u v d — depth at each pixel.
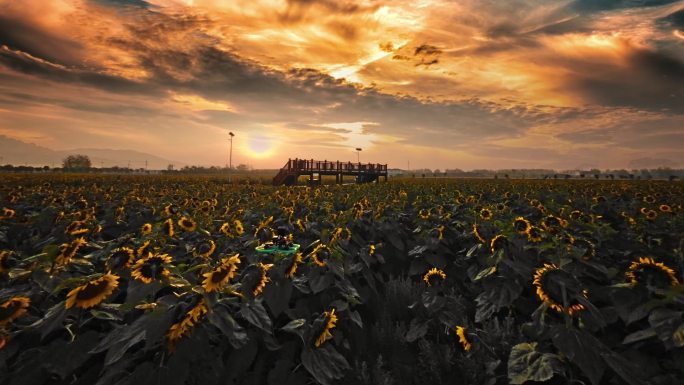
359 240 7.04
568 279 3.47
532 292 5.01
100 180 31.00
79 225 5.73
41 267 3.85
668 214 8.14
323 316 3.83
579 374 3.35
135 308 3.47
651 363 3.40
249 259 5.08
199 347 2.94
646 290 3.73
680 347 3.19
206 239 5.86
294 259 4.12
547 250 5.32
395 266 7.49
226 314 3.12
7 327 3.07
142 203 10.68
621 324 4.09
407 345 5.02
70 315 3.40
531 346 3.46
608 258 5.79
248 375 3.55
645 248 5.73
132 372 2.88
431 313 4.91
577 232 6.81
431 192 15.86
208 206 8.36
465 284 6.12
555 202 12.43
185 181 31.89
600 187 20.94
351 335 4.95
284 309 4.01
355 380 4.10
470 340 4.32
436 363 4.35
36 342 3.29
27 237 6.42
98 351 2.83
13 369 3.02
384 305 5.96
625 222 8.33
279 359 3.75
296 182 40.69
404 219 9.13
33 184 23.03
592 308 3.34
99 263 5.08
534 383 3.47
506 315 5.19
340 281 4.81
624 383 3.20
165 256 3.45
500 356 4.22
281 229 7.25
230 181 40.88
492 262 4.99
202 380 3.16
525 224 5.45
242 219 8.38
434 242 6.47
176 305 2.92
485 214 7.03
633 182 32.91
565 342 3.14
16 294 3.61
